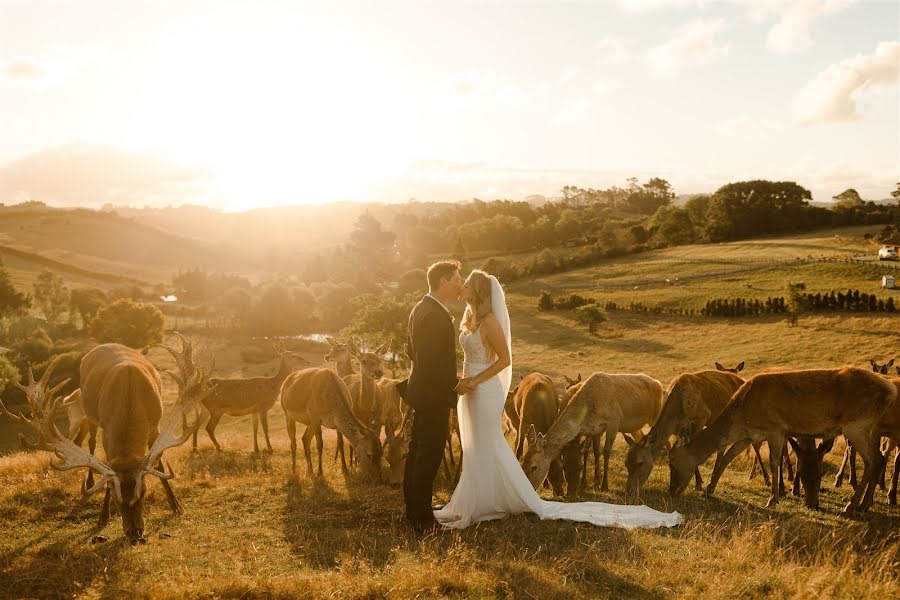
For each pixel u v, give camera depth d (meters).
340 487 9.56
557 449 9.05
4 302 96.31
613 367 47.56
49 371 6.73
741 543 6.07
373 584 5.19
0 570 5.87
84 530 7.28
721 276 77.69
